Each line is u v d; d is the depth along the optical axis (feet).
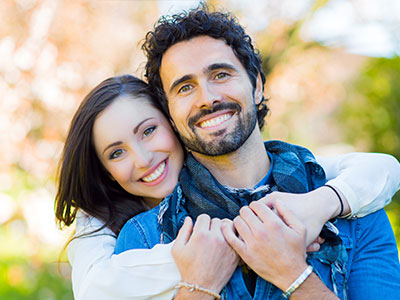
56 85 13.84
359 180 5.74
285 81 19.56
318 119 24.80
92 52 14.73
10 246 16.83
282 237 5.04
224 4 17.62
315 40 20.22
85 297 5.38
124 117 6.48
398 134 21.77
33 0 14.15
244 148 5.98
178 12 6.42
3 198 13.56
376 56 22.72
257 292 5.30
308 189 6.02
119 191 7.38
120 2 15.75
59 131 13.88
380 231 5.78
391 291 5.41
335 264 5.44
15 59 13.62
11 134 13.48
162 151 6.62
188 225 5.41
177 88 5.88
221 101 5.71
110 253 6.12
